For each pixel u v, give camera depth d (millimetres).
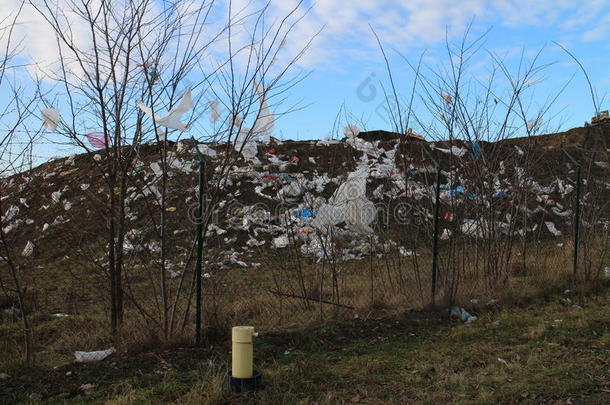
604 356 4902
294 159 16562
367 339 5746
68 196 10703
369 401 3996
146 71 5449
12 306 7961
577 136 22016
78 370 4629
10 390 4230
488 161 8656
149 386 4242
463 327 6164
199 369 4594
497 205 9125
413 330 6160
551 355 5000
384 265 8695
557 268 8883
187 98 4820
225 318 5949
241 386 4098
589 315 6551
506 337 5746
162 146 5906
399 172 10398
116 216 6168
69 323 6879
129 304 7156
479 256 8695
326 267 9422
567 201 13258
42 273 10180
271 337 5609
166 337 5355
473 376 4516
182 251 8781
